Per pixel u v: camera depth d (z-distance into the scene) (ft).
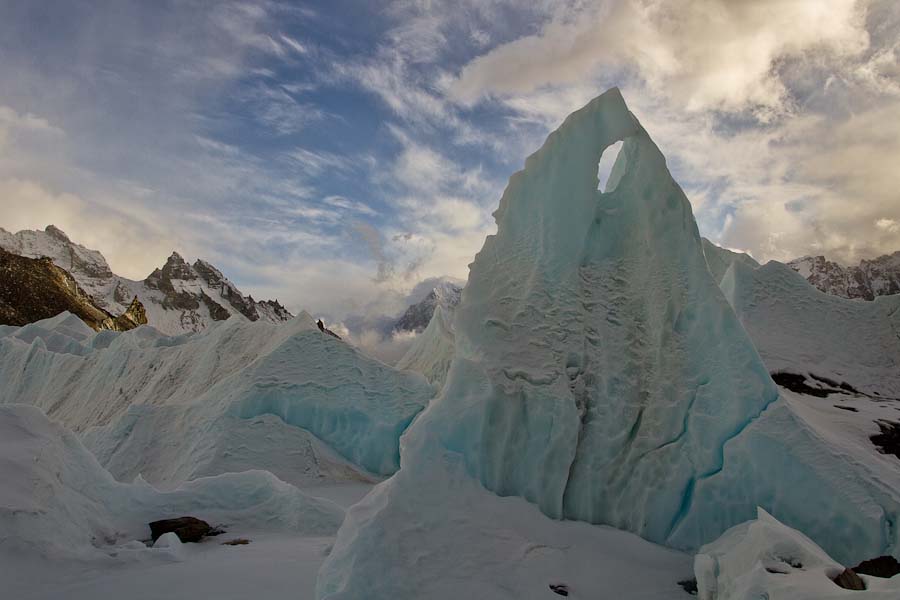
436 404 36.35
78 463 51.72
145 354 139.44
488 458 35.45
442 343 121.49
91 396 141.79
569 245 43.34
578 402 38.50
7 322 300.20
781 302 68.95
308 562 41.11
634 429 38.34
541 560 29.99
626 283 43.32
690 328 40.16
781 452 34.50
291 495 54.49
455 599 26.45
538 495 35.53
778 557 25.04
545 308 41.55
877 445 43.68
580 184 44.01
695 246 41.78
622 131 44.04
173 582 36.94
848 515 32.19
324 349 91.20
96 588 35.99
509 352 39.17
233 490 55.77
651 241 42.98
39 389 160.97
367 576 26.40
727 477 35.45
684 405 38.11
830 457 34.09
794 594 21.75
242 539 48.37
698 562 29.01
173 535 45.80
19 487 41.81
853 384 60.64
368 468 81.05
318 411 84.74
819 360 63.21
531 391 37.55
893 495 32.17
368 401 84.43
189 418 89.61
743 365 37.83
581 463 37.04
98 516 48.44
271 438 79.92
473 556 29.04
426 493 31.65
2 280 325.83
